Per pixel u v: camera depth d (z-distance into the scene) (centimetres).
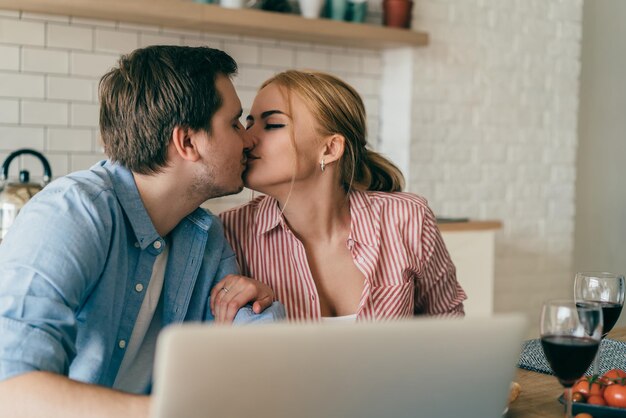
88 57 396
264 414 102
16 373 129
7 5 362
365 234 208
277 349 100
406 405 109
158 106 169
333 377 104
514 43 501
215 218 201
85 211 153
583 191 585
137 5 371
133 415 123
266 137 199
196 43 422
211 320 190
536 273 524
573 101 531
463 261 431
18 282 139
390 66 474
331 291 209
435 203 475
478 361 111
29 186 295
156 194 175
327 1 430
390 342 105
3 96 379
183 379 97
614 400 150
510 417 151
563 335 139
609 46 589
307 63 455
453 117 479
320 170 202
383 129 480
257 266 209
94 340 160
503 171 503
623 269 606
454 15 475
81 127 398
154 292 180
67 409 125
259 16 401
